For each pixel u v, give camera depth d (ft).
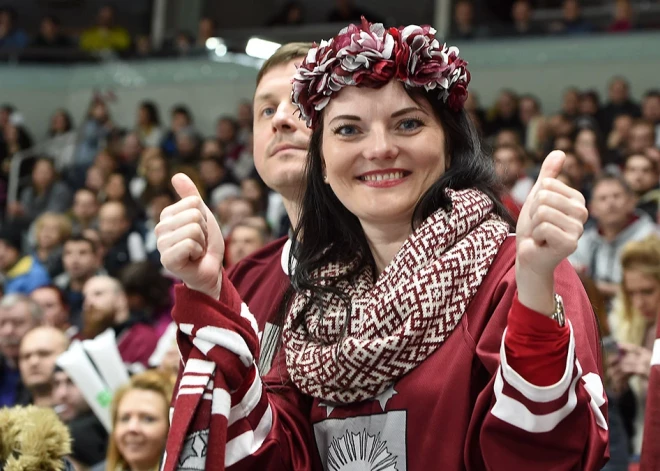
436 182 4.52
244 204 16.89
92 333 11.95
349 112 4.49
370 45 4.45
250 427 4.33
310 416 4.61
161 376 8.59
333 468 4.45
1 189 27.12
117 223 18.43
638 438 8.30
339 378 4.30
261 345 5.13
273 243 5.89
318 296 4.57
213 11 34.55
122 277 12.32
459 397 4.19
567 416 3.80
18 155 27.61
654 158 16.35
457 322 4.25
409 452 4.25
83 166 25.44
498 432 3.89
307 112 4.74
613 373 8.29
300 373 4.44
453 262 4.28
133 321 11.78
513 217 4.73
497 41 27.91
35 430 5.39
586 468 3.81
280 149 5.81
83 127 28.04
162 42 31.48
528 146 22.66
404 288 4.25
